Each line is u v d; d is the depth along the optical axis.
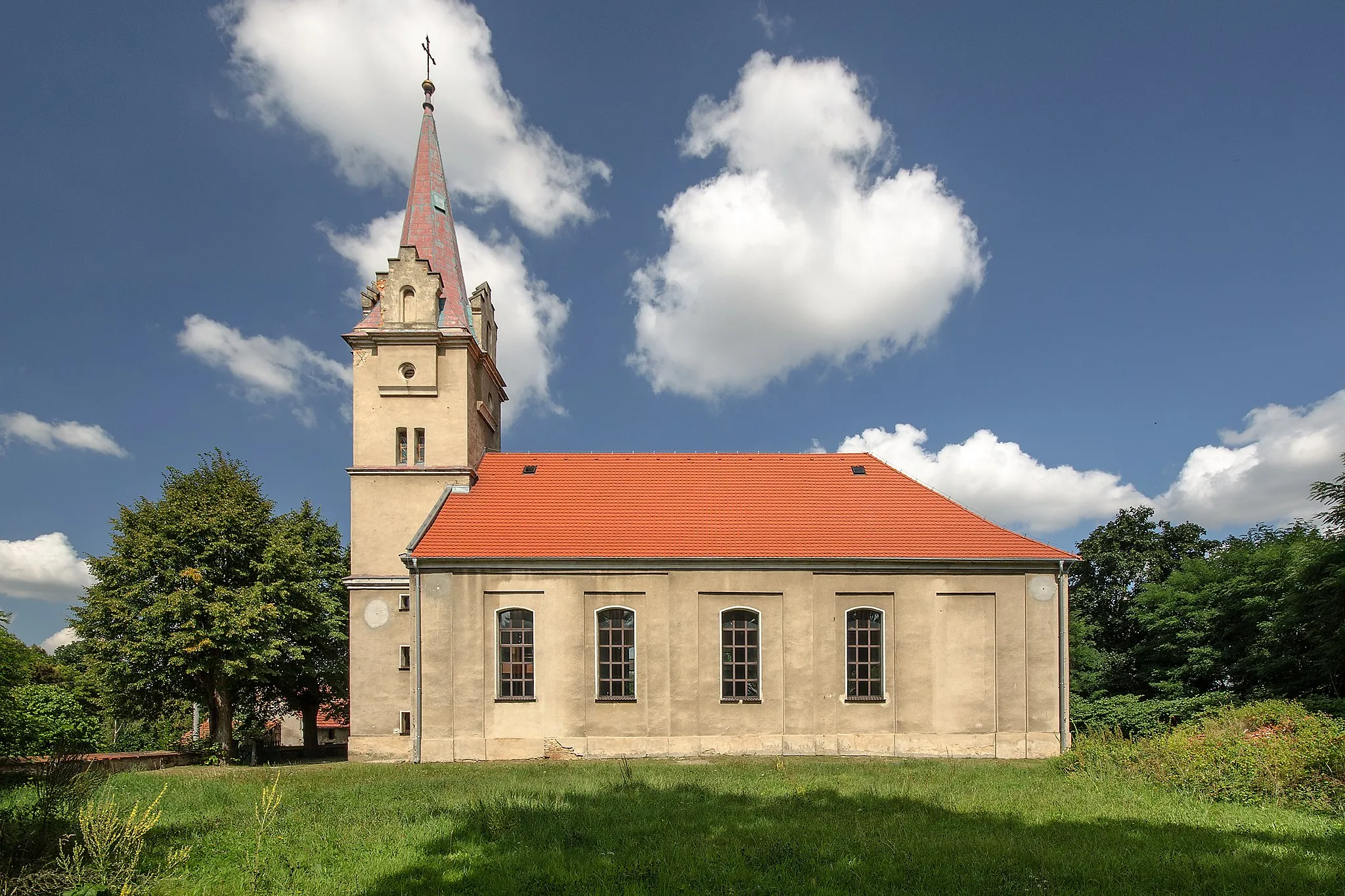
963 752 27.12
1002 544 28.55
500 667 27.16
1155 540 46.81
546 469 32.12
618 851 12.47
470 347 31.30
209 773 23.58
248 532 33.47
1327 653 25.64
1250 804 16.16
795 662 27.38
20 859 10.38
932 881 10.80
